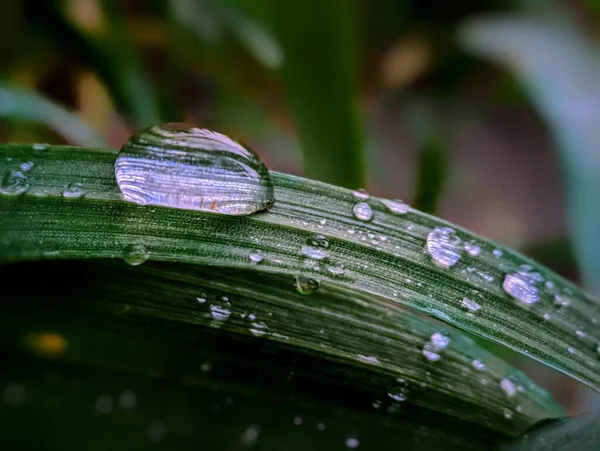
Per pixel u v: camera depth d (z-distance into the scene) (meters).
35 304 0.05
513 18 0.11
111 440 0.05
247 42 0.10
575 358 0.05
